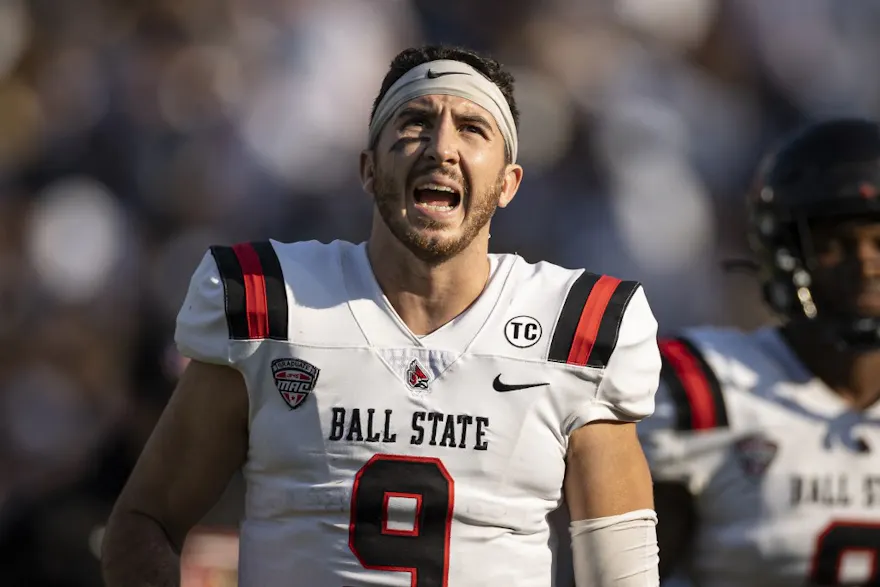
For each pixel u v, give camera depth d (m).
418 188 8.45
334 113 26.88
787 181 11.75
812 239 11.62
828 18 35.31
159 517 8.60
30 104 26.92
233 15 26.47
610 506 8.58
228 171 25.34
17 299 24.17
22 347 23.61
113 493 14.08
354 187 26.78
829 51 35.31
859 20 35.97
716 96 32.16
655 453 11.23
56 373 23.55
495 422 8.30
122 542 8.48
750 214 12.48
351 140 27.08
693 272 28.14
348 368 8.37
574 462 8.63
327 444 8.26
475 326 8.54
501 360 8.42
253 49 26.41
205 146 25.34
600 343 8.51
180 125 25.58
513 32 29.20
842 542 11.15
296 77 26.55
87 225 24.72
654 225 27.70
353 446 8.23
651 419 11.27
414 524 8.17
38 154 26.28
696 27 32.34
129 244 24.97
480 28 29.19
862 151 11.58
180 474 8.58
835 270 11.52
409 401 8.30
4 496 21.78
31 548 13.84
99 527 13.93
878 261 11.45
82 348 23.86
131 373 14.49
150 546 8.45
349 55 27.36
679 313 27.42
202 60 25.84
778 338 11.70
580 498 8.62
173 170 25.17
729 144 31.62
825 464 11.25
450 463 8.23
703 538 11.34
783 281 11.88
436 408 8.30
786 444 11.27
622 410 8.60
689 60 32.28
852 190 11.38
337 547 8.16
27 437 22.69
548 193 26.73
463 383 8.37
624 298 8.72
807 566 11.13
